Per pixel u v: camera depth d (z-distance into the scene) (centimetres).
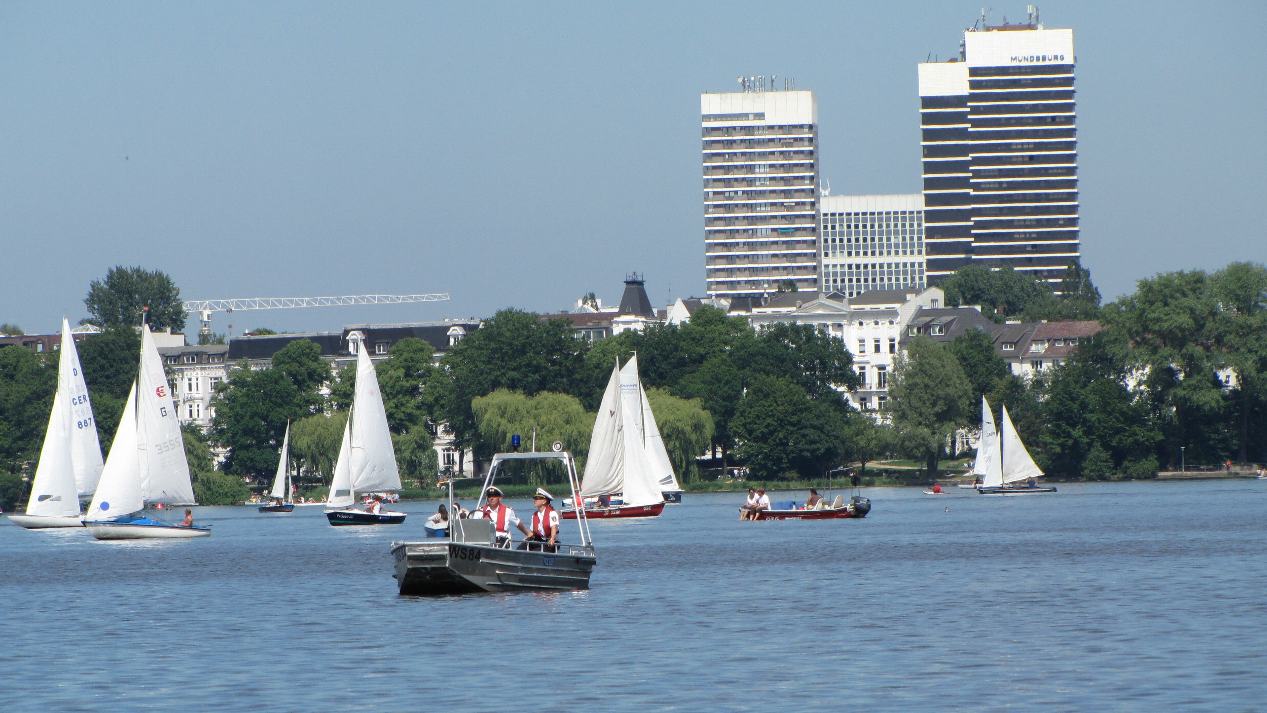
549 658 16788
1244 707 13588
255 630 19862
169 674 16325
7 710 14438
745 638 18200
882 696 14512
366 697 14762
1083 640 17575
